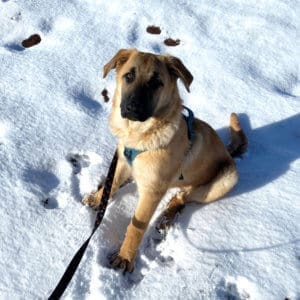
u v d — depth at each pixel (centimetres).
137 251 90
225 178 100
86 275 82
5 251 83
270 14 159
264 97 129
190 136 92
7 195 93
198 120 99
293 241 91
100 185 101
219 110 125
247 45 146
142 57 84
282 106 127
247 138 119
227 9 160
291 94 134
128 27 147
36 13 147
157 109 84
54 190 98
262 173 109
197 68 135
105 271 82
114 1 156
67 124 113
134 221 87
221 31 150
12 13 146
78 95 122
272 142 118
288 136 120
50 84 123
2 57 130
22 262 82
